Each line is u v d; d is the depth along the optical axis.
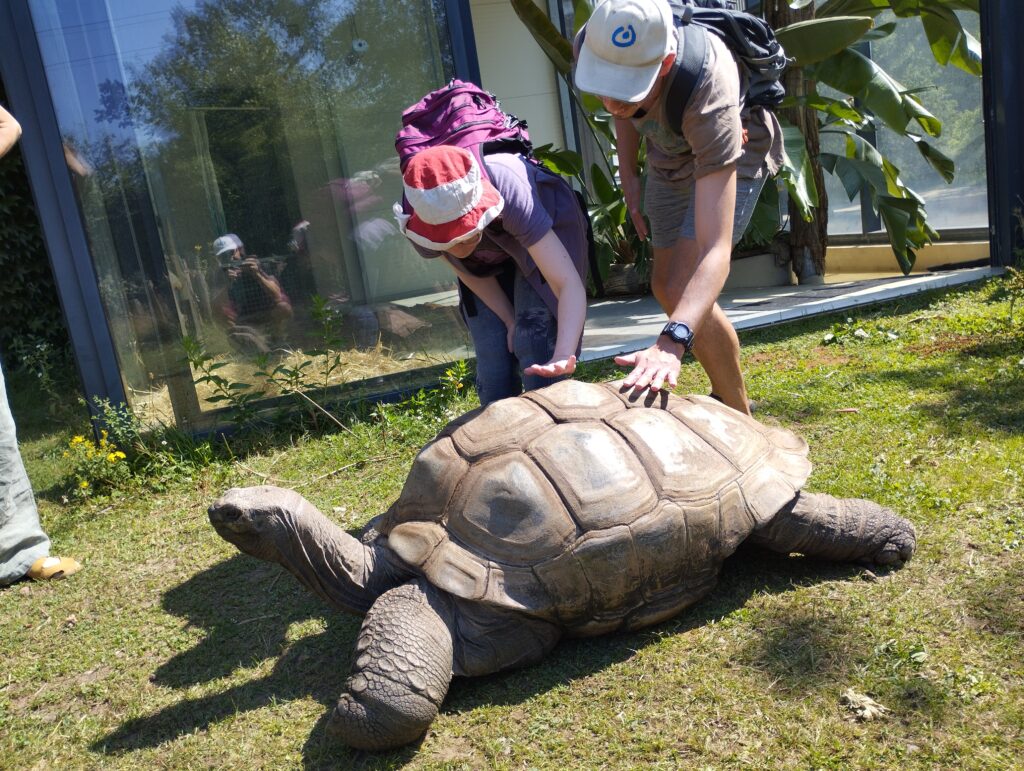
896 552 2.58
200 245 4.88
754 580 2.66
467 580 2.22
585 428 2.45
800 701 2.08
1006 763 1.79
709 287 2.49
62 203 4.56
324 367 5.14
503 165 2.65
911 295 6.11
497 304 3.08
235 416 4.85
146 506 4.13
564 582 2.25
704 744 1.98
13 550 3.46
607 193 7.79
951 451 3.30
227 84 4.84
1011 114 6.28
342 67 5.03
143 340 4.79
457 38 5.12
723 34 2.65
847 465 3.31
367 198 5.16
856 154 6.97
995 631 2.23
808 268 7.66
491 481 2.33
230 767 2.16
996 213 6.47
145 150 4.71
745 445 2.61
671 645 2.38
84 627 3.03
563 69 7.14
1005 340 4.59
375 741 2.07
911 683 2.07
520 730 2.14
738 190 2.95
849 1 7.13
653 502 2.35
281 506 2.34
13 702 2.63
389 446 4.45
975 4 6.49
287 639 2.76
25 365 7.21
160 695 2.54
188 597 3.16
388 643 2.10
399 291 5.26
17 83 4.45
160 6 4.66
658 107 2.56
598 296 8.49
